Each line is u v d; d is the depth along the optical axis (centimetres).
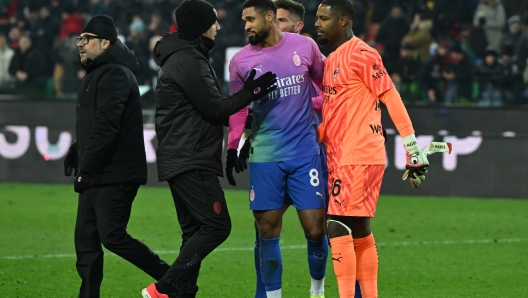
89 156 1833
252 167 1975
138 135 1922
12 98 5128
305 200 1941
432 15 5734
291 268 2631
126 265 2667
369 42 5547
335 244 1817
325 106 1872
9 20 6400
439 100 4919
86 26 1897
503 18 5628
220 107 1814
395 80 5034
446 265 2694
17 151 5081
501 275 2525
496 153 4584
